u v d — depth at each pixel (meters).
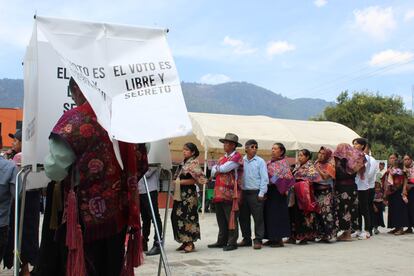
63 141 3.10
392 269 6.44
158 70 3.53
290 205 8.79
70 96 3.81
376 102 38.06
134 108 3.32
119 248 3.32
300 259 7.19
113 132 3.12
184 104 3.43
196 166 7.93
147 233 7.58
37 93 3.41
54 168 3.09
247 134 15.79
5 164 4.65
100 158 3.17
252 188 8.26
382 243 8.97
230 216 8.08
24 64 3.81
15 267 3.52
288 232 8.47
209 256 7.47
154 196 7.48
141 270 6.28
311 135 17.36
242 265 6.69
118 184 3.27
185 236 7.86
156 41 3.63
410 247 8.44
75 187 3.16
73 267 3.06
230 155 8.09
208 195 16.12
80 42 3.41
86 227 3.14
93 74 3.33
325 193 8.94
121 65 3.44
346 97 39.25
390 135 37.16
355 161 9.07
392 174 10.26
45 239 3.42
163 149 4.39
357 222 9.41
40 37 3.75
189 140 18.91
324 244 8.84
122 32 3.55
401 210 10.24
